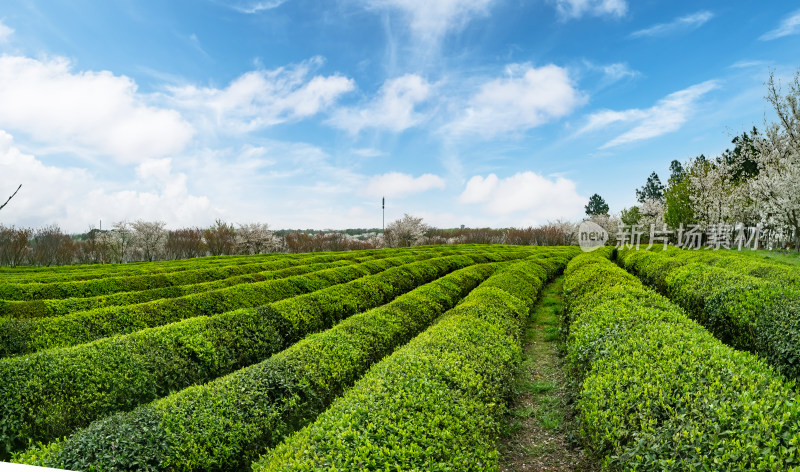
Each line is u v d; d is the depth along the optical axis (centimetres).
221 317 1046
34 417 668
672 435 414
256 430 636
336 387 800
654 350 609
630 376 544
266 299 1453
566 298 1346
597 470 530
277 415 670
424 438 450
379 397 541
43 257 3312
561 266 2581
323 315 1283
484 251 3456
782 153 2238
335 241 4741
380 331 1014
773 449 348
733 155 3450
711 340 650
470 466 448
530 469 591
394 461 414
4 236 3147
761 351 772
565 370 891
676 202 3120
